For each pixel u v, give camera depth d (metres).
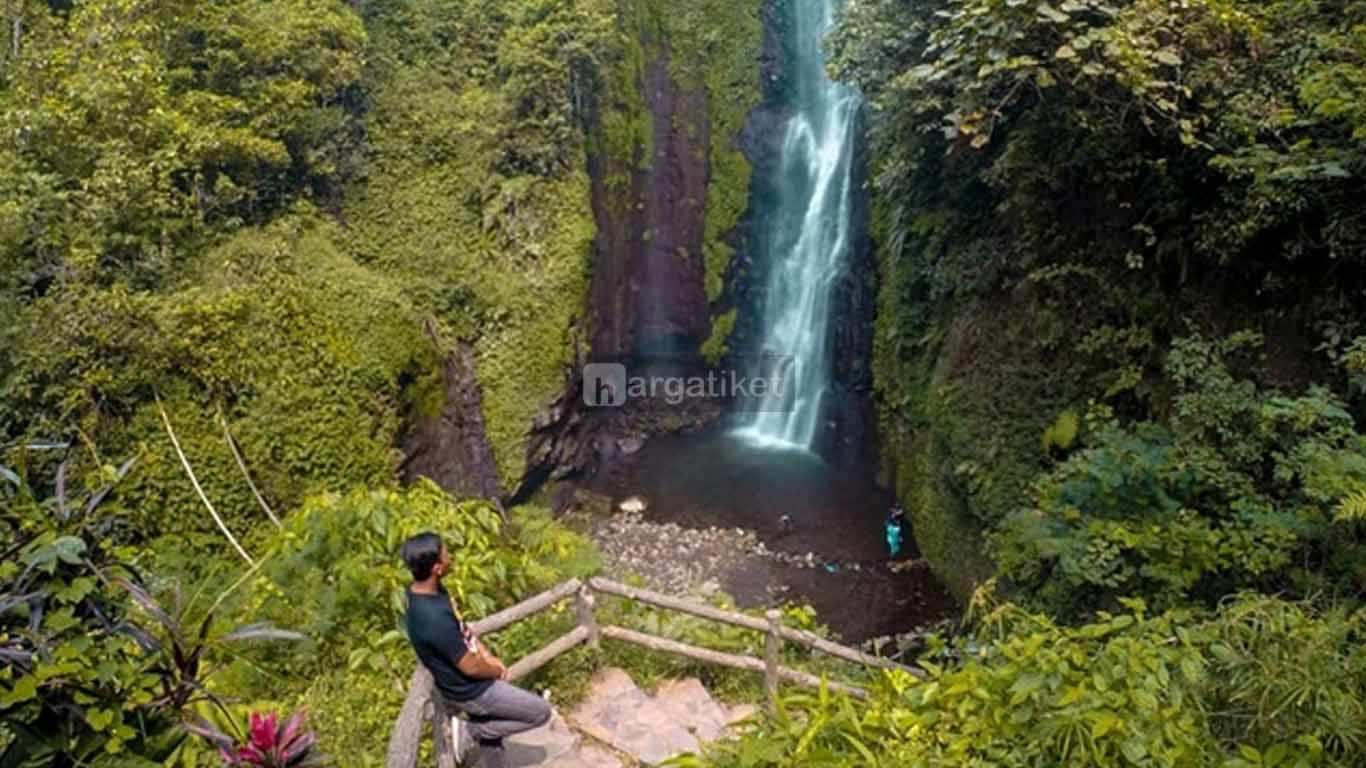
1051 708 3.59
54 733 2.34
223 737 2.78
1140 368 7.71
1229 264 7.02
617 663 5.27
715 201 17.72
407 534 5.70
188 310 9.20
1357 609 4.81
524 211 13.72
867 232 15.25
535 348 13.31
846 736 3.82
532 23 14.29
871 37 9.61
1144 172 7.50
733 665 5.01
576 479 14.66
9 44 10.73
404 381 11.59
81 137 9.48
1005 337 9.53
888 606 10.70
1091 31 6.16
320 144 12.56
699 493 14.48
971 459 9.48
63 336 8.52
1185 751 3.35
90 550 2.54
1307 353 6.50
